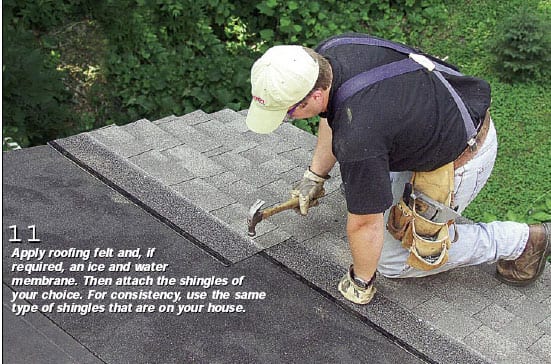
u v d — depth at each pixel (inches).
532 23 301.4
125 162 166.7
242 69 304.2
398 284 142.1
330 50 118.7
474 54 331.6
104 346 120.1
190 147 181.9
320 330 128.3
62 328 122.8
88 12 299.1
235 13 333.1
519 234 139.0
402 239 133.5
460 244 137.6
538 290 146.9
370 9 347.9
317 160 143.3
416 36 343.3
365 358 123.8
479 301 140.6
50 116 257.3
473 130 121.4
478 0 356.8
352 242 124.2
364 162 110.8
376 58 116.4
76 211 150.6
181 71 301.3
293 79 109.0
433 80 117.2
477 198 255.0
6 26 254.8
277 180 174.4
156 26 309.6
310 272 139.4
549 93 307.7
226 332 125.3
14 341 119.5
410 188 128.5
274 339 125.1
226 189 166.7
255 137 198.2
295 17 327.6
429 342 127.0
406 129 113.7
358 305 133.2
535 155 276.4
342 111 111.8
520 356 127.1
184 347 121.4
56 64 284.5
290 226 154.5
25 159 165.5
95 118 286.7
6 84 235.9
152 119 293.4
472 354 125.5
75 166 165.2
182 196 157.2
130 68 295.9
